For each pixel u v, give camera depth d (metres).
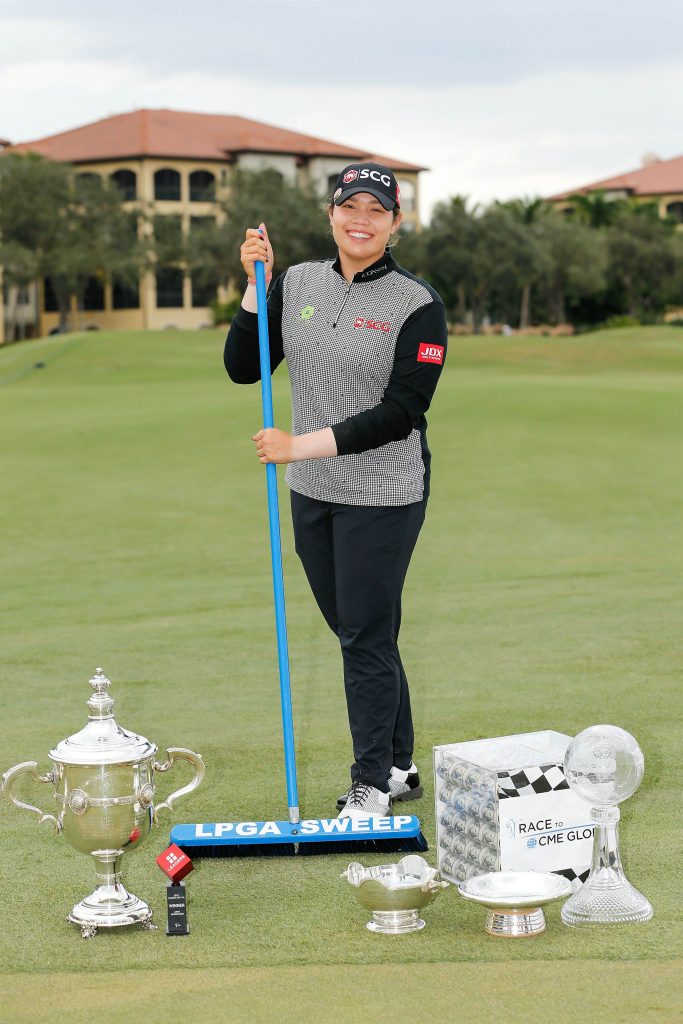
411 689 5.36
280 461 3.73
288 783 3.56
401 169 86.81
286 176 80.00
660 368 34.69
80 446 16.50
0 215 69.12
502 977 2.63
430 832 3.71
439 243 69.19
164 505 12.30
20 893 3.21
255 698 5.34
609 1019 2.41
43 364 34.78
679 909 3.00
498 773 3.08
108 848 3.00
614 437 16.44
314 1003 2.52
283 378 27.83
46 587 8.54
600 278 73.94
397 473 3.88
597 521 11.20
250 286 4.03
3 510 12.12
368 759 3.83
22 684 5.67
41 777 3.07
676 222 82.62
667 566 8.94
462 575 8.73
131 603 7.89
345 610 3.85
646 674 5.54
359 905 3.10
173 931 2.92
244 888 3.24
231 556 9.78
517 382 22.81
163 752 4.49
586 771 2.97
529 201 77.06
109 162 78.62
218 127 83.88
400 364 3.82
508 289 72.12
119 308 81.94
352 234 3.80
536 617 7.01
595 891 2.99
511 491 12.84
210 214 78.88
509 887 2.94
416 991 2.57
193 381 29.94
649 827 3.59
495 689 5.32
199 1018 2.46
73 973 2.70
